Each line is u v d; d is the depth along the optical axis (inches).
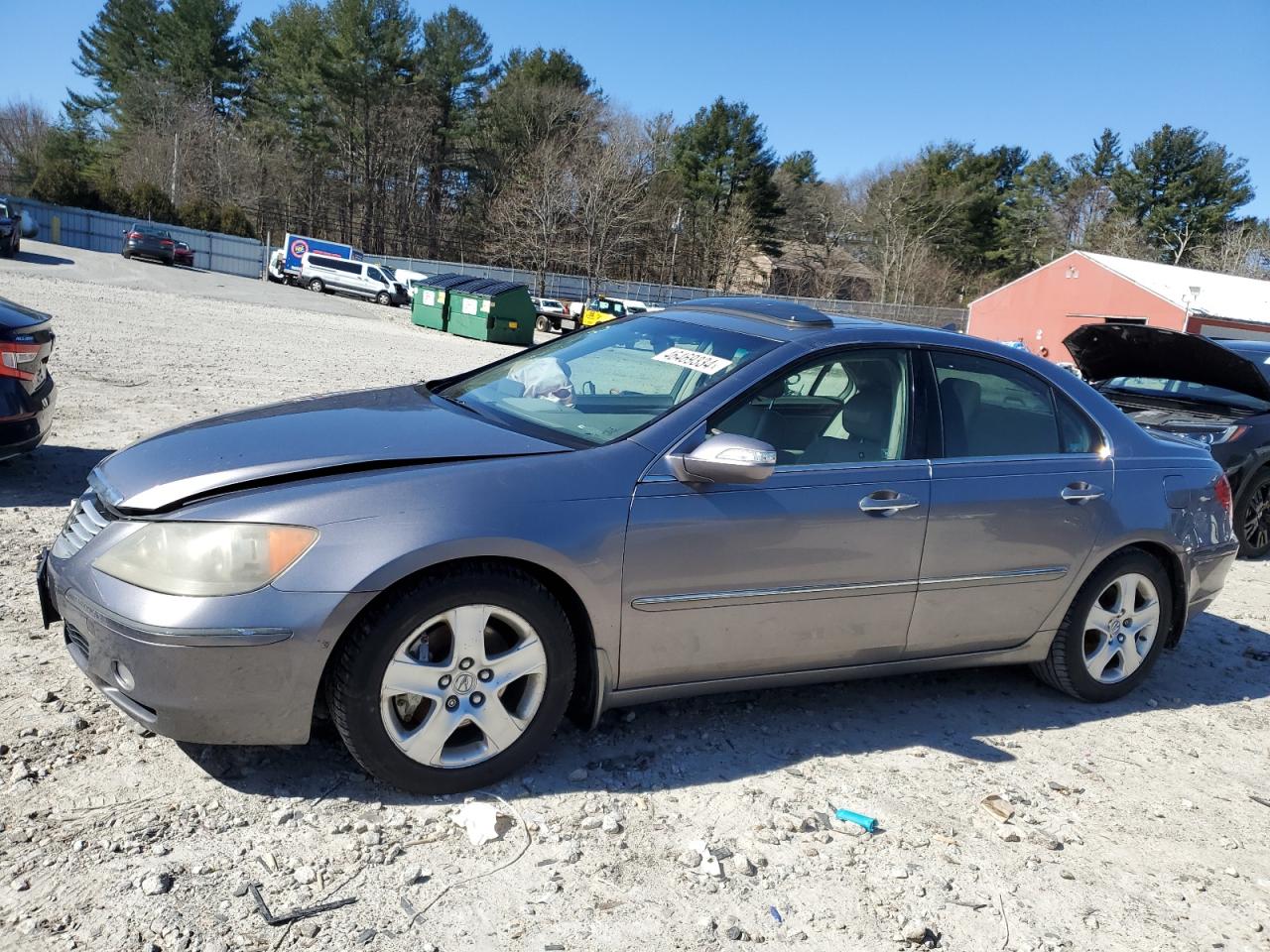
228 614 107.0
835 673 148.5
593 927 101.0
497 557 118.8
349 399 154.0
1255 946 110.6
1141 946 108.5
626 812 122.3
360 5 2588.6
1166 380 318.0
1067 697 175.6
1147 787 145.3
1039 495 155.7
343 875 104.5
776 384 141.0
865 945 103.4
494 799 121.6
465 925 99.1
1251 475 294.4
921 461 148.3
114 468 126.0
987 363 160.7
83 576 113.4
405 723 118.2
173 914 95.5
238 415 144.8
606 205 2479.1
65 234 1910.7
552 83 2918.3
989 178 3144.7
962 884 116.0
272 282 1771.7
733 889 109.9
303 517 110.7
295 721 111.9
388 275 1713.8
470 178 2891.2
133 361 502.6
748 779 133.9
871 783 136.8
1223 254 2746.1
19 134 2974.9
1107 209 3181.6
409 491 115.4
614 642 127.3
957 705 167.9
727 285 2994.6
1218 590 184.9
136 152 2578.7
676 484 128.8
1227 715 176.6
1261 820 139.1
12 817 107.7
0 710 129.7
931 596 149.3
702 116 2967.5
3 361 228.5
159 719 109.9
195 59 2795.3
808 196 3344.0
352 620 111.4
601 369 154.4
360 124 2694.4
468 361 817.5
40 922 92.4
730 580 132.3
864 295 3329.2
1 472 257.3
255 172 2635.3
